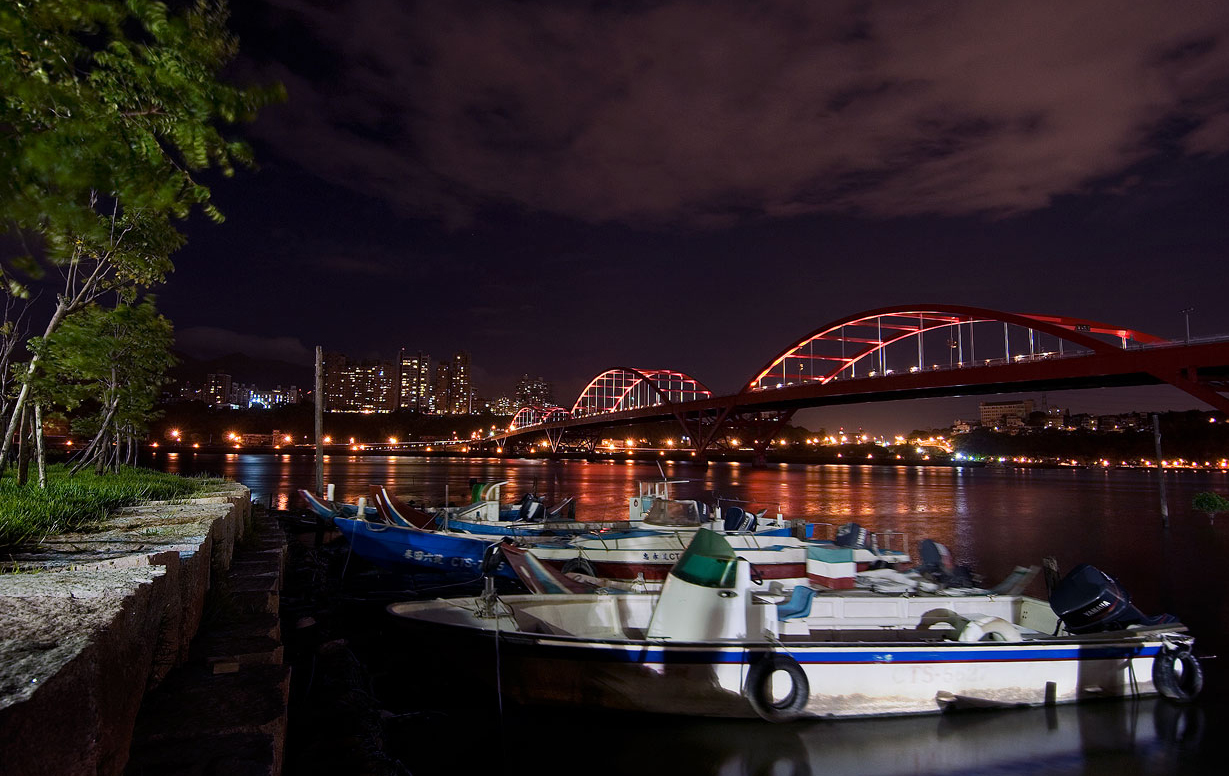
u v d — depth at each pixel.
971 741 8.27
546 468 127.81
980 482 99.31
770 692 8.12
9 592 3.55
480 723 8.42
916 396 96.38
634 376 170.00
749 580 8.80
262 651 5.66
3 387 9.58
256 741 3.99
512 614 9.04
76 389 11.20
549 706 8.44
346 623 13.10
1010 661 9.08
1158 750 8.22
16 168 2.47
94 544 6.43
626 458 180.88
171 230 9.13
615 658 8.12
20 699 2.10
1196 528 33.41
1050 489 79.25
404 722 8.34
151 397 20.23
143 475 19.67
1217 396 53.62
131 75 3.08
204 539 7.00
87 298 10.31
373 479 69.81
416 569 15.90
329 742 6.56
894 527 34.56
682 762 7.61
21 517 6.88
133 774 3.53
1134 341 75.94
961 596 10.53
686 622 8.45
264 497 41.62
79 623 2.99
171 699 4.59
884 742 8.16
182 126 3.13
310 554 20.38
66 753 2.37
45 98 2.63
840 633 9.76
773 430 133.50
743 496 59.06
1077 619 9.91
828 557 11.48
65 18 2.70
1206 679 10.61
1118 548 26.17
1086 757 8.02
